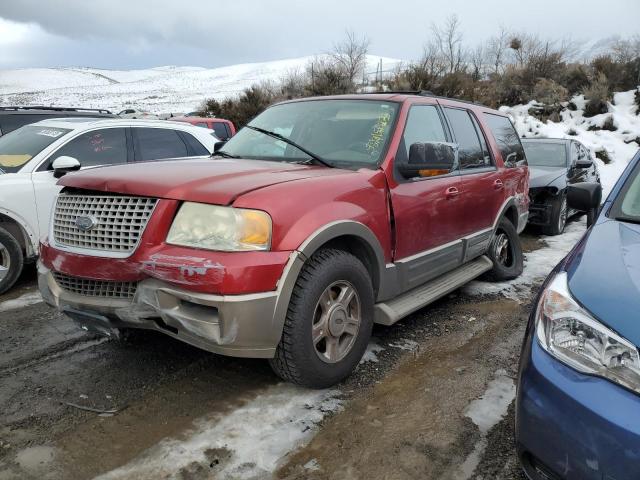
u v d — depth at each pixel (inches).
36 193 205.6
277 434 108.2
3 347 149.4
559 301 85.5
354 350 128.4
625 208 116.0
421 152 139.7
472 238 180.9
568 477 74.1
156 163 140.4
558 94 749.9
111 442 104.9
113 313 112.4
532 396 79.9
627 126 666.2
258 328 104.7
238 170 126.5
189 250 104.5
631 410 70.2
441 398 123.6
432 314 181.3
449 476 96.7
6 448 102.6
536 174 337.7
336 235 118.3
